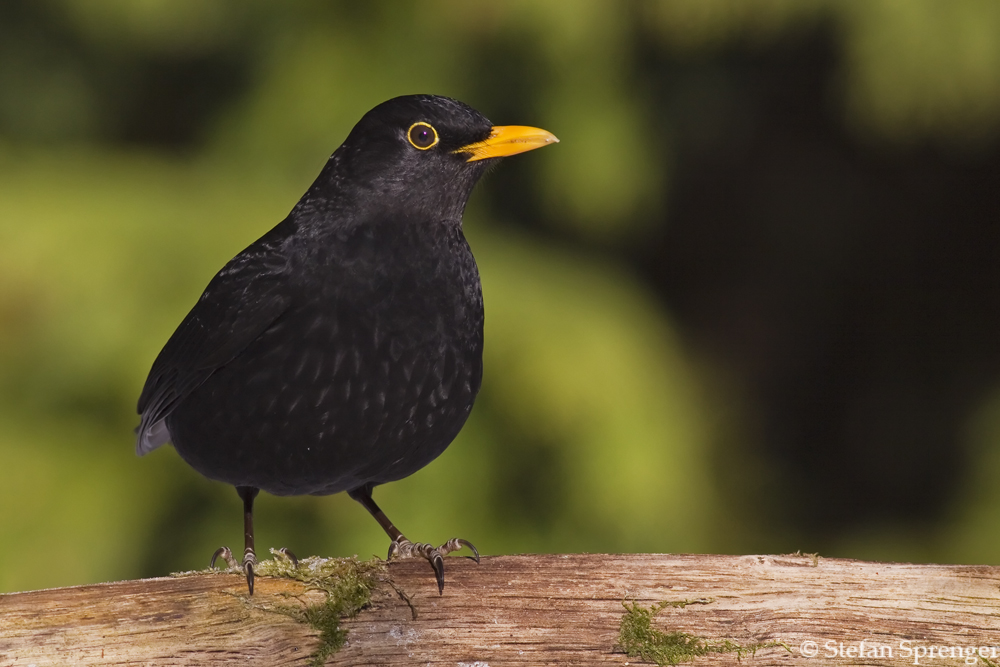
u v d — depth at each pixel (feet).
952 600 21.11
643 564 21.15
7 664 19.34
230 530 39.75
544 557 21.15
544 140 24.07
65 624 19.58
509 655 20.89
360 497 25.11
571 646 20.94
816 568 21.17
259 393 22.50
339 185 23.82
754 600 21.06
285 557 21.27
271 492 24.47
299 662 20.40
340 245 22.99
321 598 20.51
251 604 20.26
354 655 20.56
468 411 23.85
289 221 24.12
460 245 23.95
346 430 22.62
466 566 20.99
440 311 22.93
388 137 23.79
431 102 24.22
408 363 22.61
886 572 21.20
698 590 21.11
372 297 22.66
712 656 20.95
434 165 23.76
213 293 23.95
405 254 23.08
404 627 20.72
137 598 19.88
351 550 38.58
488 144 24.07
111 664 19.67
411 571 20.90
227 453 23.20
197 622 20.03
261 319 22.58
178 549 40.27
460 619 20.84
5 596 19.47
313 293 22.62
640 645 20.90
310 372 22.38
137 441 27.48
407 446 23.18
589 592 21.02
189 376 23.58
